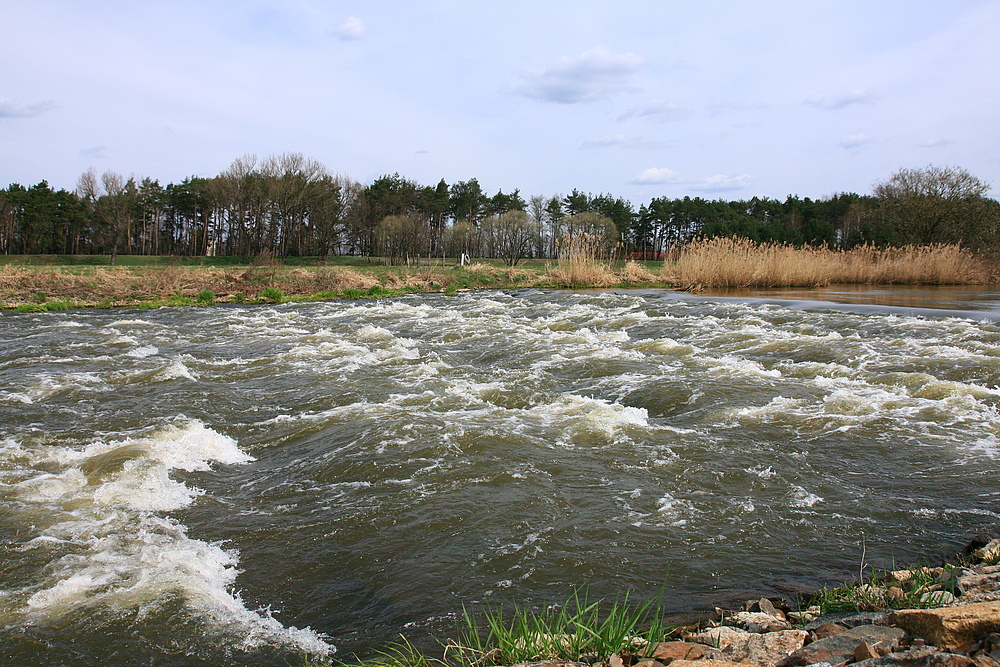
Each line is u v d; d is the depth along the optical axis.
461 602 4.56
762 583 4.67
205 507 6.36
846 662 2.98
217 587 4.89
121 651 4.10
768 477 6.64
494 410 9.29
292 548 5.48
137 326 19.98
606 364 12.05
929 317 16.22
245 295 31.97
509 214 55.59
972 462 6.84
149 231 83.44
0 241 71.31
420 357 13.62
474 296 31.62
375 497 6.37
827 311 18.14
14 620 4.40
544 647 3.55
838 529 5.52
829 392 9.61
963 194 45.22
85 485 6.80
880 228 55.62
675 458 7.20
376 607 4.59
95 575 5.00
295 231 73.00
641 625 4.10
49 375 12.31
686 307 21.03
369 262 59.16
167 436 8.23
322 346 15.26
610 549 5.24
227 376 12.34
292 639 4.25
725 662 3.10
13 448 7.93
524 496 6.26
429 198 77.81
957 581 4.23
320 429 8.66
